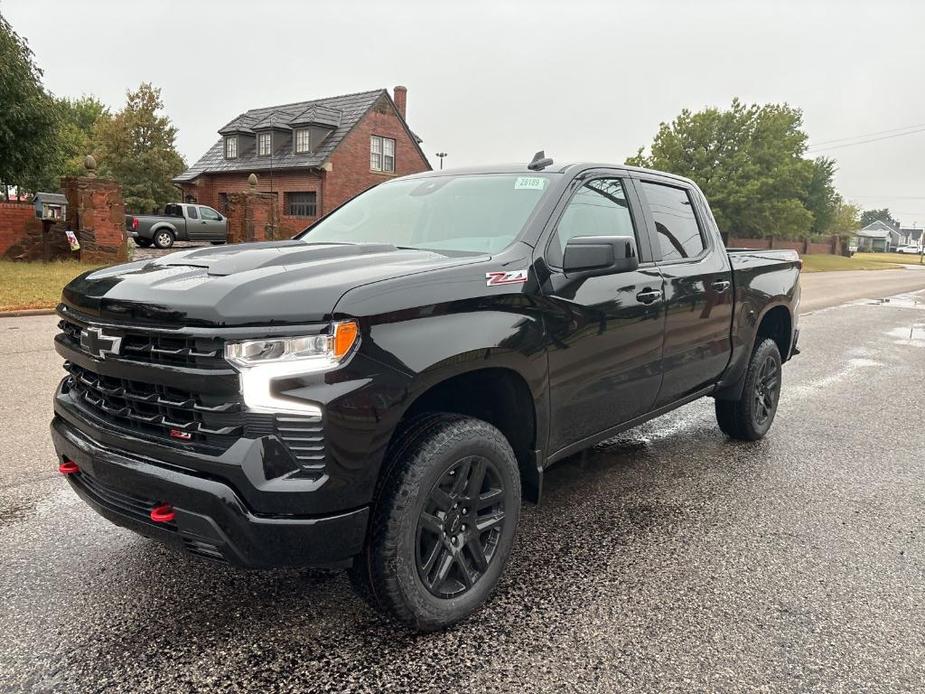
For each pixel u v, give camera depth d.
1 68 17.98
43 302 11.20
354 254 2.86
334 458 2.19
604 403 3.37
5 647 2.43
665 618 2.75
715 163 39.12
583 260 2.86
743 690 2.31
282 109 35.78
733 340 4.54
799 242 54.81
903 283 29.55
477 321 2.57
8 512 3.58
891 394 7.12
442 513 2.56
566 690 2.29
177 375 2.19
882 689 2.34
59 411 2.76
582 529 3.60
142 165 37.47
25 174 19.84
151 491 2.29
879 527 3.71
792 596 2.96
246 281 2.27
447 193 3.60
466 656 2.46
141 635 2.53
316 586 2.92
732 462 4.77
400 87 37.19
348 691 2.25
